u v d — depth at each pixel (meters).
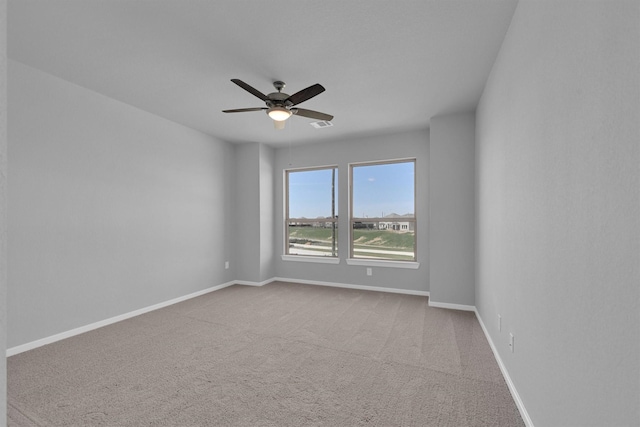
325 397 1.97
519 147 1.86
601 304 1.00
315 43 2.32
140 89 3.14
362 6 1.92
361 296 4.45
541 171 1.50
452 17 2.02
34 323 2.71
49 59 2.57
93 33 2.21
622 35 0.88
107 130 3.32
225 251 5.09
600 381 1.00
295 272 5.43
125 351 2.63
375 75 2.82
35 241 2.73
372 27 2.12
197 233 4.52
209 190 4.77
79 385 2.10
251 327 3.20
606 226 0.97
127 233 3.52
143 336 2.96
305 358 2.50
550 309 1.40
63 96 2.93
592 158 1.05
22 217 2.64
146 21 2.07
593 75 1.04
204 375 2.24
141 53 2.47
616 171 0.91
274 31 2.17
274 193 5.57
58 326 2.88
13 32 2.19
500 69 2.35
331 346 2.73
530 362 1.66
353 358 2.50
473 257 3.77
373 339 2.89
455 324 3.28
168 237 4.05
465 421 1.74
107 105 3.32
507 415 1.79
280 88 2.94
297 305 3.99
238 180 5.35
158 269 3.90
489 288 2.79
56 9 1.94
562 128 1.27
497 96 2.46
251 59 2.55
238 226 5.34
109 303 3.32
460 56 2.48
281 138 4.98
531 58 1.64
